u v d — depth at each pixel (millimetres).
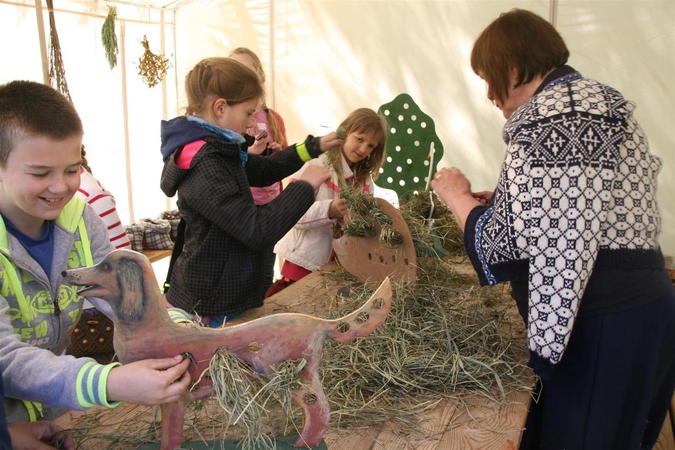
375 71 4441
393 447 1360
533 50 1645
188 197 1982
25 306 1338
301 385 1253
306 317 1238
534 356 1510
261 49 4816
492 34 1720
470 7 4047
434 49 4227
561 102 1497
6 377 1080
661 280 1646
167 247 5051
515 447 1368
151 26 5332
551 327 1461
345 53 4504
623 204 1540
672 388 1904
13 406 1331
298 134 4816
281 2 4648
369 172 3008
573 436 1678
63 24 4793
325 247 3000
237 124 2123
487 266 1590
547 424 1744
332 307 2205
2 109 1145
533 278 1473
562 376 1681
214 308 2125
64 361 1090
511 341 1912
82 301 1517
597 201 1436
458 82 4215
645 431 1969
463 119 4266
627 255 1557
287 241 3070
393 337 1804
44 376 1064
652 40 3611
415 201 2758
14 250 1299
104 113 5320
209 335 1185
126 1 5145
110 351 2584
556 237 1431
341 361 1678
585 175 1425
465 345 1853
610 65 3742
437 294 2164
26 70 4293
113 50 4879
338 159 2818
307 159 2598
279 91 4801
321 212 2760
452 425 1464
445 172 1851
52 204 1240
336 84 4594
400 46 4320
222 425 1405
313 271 2961
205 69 2072
